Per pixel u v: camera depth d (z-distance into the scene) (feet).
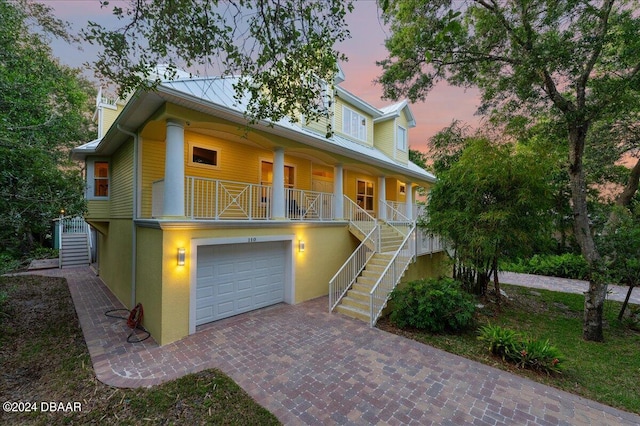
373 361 16.29
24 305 26.23
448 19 9.75
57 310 25.04
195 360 16.19
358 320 22.97
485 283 29.89
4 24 21.98
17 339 19.01
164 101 19.04
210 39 11.64
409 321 21.11
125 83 12.82
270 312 24.68
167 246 18.69
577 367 16.93
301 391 13.34
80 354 16.97
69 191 20.89
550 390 13.91
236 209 29.07
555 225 27.09
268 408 12.12
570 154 22.03
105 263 35.04
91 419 11.55
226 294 23.15
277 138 26.37
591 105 20.26
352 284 27.68
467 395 13.24
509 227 23.18
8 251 20.94
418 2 18.85
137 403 12.40
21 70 26.27
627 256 23.09
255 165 31.19
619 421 11.82
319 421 11.37
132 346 17.99
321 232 30.37
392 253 29.40
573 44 17.66
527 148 25.07
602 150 33.35
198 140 26.43
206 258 21.85
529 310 28.32
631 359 18.17
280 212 26.73
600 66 21.71
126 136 25.36
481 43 20.98
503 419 11.66
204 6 11.02
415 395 13.15
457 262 29.71
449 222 25.75
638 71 19.04
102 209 31.86
